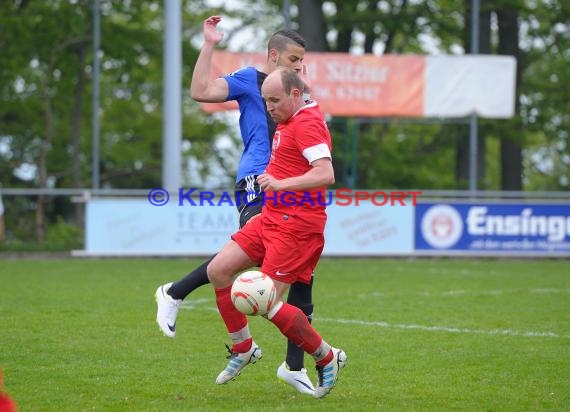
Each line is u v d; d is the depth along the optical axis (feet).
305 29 196.95
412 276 122.42
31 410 47.26
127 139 248.52
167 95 151.33
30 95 221.66
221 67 153.79
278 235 47.93
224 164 244.01
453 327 76.89
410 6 214.07
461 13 204.85
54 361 60.54
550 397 51.03
